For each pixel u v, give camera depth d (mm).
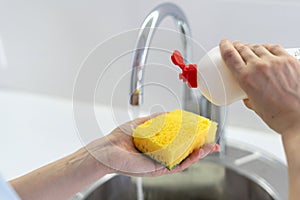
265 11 1063
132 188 1109
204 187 1128
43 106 1378
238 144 1155
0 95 1439
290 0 1032
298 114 585
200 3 1119
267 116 609
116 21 1229
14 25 1360
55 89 1402
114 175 1060
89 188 1016
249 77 607
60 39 1318
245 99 698
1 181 530
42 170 806
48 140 1218
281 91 593
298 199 539
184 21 908
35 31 1341
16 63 1417
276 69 599
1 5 1349
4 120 1316
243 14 1087
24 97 1429
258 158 1105
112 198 1074
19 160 1136
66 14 1278
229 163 1094
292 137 575
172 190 1143
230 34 1119
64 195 802
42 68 1388
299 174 549
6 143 1211
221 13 1107
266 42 1090
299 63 613
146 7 1183
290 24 1053
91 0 1233
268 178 1041
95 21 1252
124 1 1199
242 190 1081
